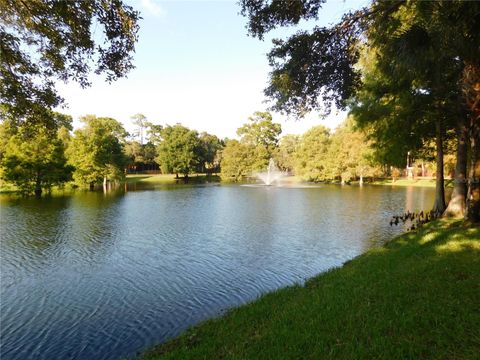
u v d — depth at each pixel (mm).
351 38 7129
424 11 5285
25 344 6566
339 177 56781
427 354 3439
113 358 6023
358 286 6039
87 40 6078
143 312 7828
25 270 10820
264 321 5211
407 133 14430
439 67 6590
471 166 9914
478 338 3588
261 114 70625
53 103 7074
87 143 42625
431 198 30203
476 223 9844
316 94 7781
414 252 8023
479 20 5059
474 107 9031
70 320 7496
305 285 7508
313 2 6379
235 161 63531
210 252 12719
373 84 13211
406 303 4785
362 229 16625
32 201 28812
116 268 10977
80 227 17469
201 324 5844
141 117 84625
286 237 15070
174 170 67500
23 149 33531
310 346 3898
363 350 3600
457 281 5363
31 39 6344
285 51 7062
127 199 30688
